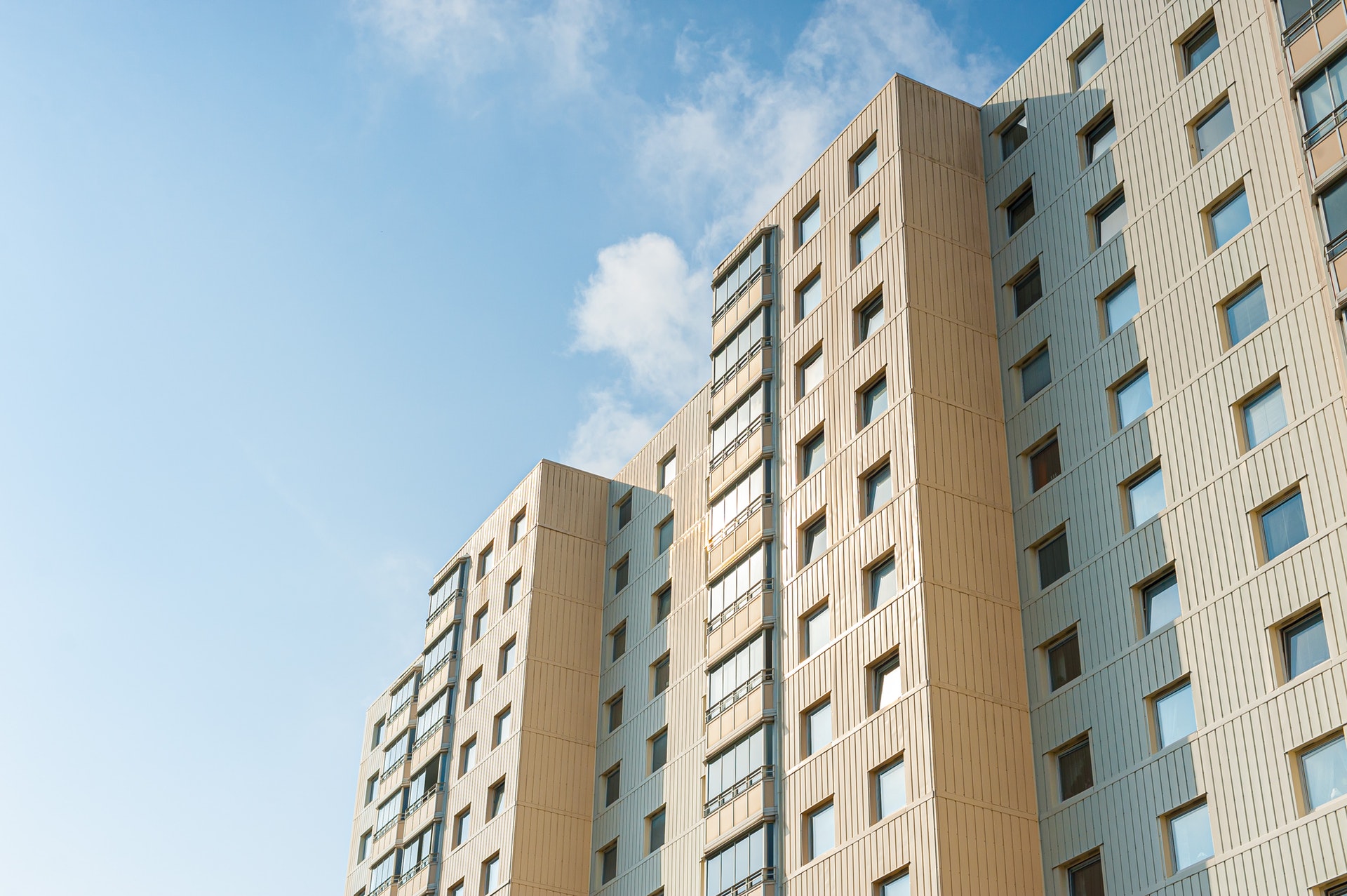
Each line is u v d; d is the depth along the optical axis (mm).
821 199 51969
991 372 45406
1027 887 37406
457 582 71000
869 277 47781
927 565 41062
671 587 58469
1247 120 39531
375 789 81938
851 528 44844
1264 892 32000
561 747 59938
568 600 63750
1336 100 35938
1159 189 41719
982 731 39188
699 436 60344
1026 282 46156
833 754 42375
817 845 42094
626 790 56969
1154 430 39219
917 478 42375
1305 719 32562
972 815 37812
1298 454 34938
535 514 65500
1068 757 38625
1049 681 40062
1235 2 41094
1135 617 37875
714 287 57344
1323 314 35375
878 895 38906
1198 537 36844
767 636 47531
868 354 46625
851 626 43406
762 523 49438
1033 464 43406
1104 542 39562
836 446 46875
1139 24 44344
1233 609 35219
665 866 52250
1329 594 33062
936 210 47594
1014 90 49094
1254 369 36875
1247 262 38094
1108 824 36469
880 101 49875
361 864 79375
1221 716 34531
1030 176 47094
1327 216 35281
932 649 39812
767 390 51781
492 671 64750
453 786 64750
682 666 55594
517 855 56688
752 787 45406
